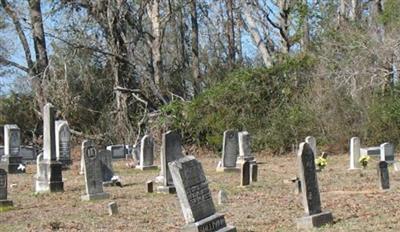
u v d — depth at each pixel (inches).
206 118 1534.2
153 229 515.5
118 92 1656.0
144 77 1670.8
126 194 760.3
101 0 1620.3
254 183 829.8
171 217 576.1
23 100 1812.3
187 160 451.8
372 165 1034.7
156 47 1726.1
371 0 1608.0
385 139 1417.3
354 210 565.3
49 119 837.2
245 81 1521.9
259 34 1675.7
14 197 771.4
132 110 1674.5
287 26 1663.4
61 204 698.2
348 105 1446.9
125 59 1654.8
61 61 1614.2
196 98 1566.2
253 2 1722.4
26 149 1400.1
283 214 564.4
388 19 1439.5
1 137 1792.6
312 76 1504.7
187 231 442.9
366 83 1437.0
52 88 1579.7
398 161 1062.4
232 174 1008.9
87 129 1702.8
